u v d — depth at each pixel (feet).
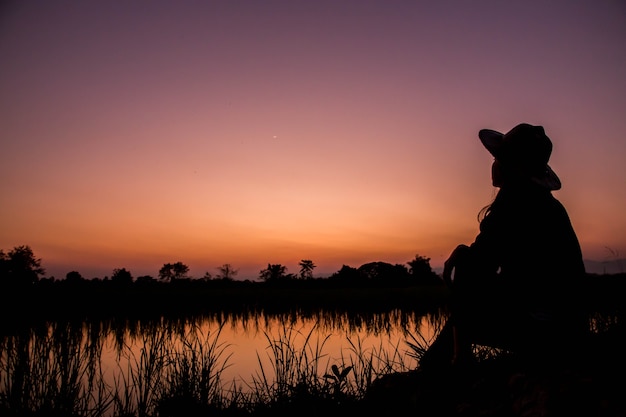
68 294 53.88
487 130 10.22
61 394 16.74
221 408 16.67
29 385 17.02
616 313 15.05
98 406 16.88
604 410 7.88
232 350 30.48
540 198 9.06
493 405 9.62
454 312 9.91
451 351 10.87
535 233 8.86
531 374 9.44
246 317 54.39
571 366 9.07
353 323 44.06
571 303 8.82
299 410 14.35
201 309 62.13
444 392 10.77
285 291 92.12
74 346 19.61
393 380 12.80
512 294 9.16
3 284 49.16
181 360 19.11
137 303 62.39
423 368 11.32
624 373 8.65
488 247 9.16
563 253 8.82
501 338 9.52
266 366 25.48
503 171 9.41
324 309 59.77
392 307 57.52
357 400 13.87
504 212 9.11
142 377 18.19
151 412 16.89
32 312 30.09
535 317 8.91
